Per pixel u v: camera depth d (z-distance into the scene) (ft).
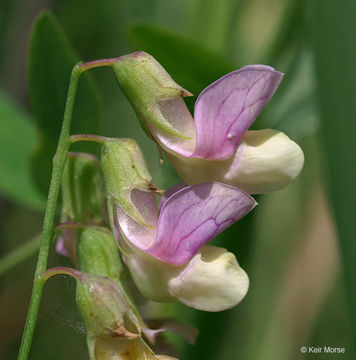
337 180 0.45
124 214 0.39
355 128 0.45
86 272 0.40
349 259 0.45
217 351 0.50
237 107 0.38
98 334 0.38
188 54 0.45
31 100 0.45
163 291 0.39
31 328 0.38
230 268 0.38
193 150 0.39
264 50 0.55
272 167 0.39
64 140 0.39
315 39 0.46
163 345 0.41
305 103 0.51
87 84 0.45
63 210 0.42
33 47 0.44
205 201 0.38
